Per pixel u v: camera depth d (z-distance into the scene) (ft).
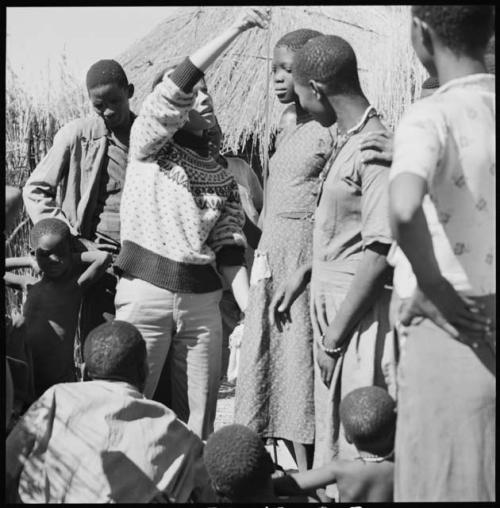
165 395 16.16
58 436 13.26
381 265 13.37
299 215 15.56
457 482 11.06
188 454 13.75
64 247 16.96
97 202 17.58
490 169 11.05
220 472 12.79
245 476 12.72
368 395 13.12
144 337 15.37
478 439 11.02
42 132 28.86
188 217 15.37
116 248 17.48
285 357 15.44
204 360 15.66
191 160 15.66
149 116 14.98
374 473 13.12
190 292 15.42
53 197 17.88
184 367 15.69
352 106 13.89
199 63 14.67
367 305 13.58
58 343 17.07
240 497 12.85
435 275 10.57
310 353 15.37
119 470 13.20
